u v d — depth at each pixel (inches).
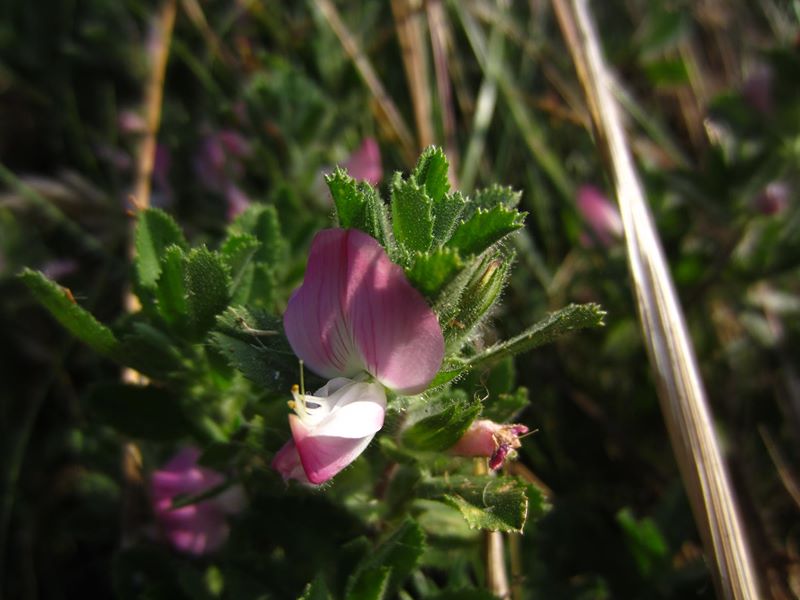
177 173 4.2
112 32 4.8
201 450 2.6
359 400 1.8
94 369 3.9
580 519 3.0
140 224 2.3
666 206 4.2
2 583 3.6
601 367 3.9
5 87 4.9
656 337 2.8
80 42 4.9
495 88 4.7
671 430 2.7
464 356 1.9
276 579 2.3
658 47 5.1
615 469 3.7
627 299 3.9
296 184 3.8
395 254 1.8
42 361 4.0
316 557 2.3
